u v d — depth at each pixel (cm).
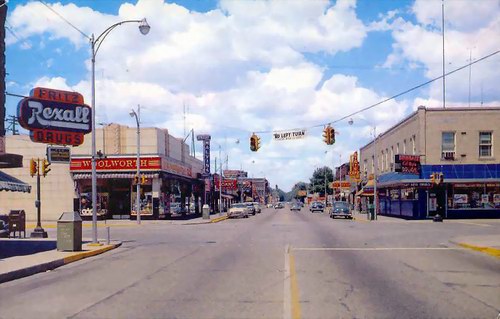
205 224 4038
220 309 862
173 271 1340
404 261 1515
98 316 823
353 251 1811
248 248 1955
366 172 6788
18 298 998
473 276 1216
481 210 4297
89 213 4475
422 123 4284
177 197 5250
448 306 878
